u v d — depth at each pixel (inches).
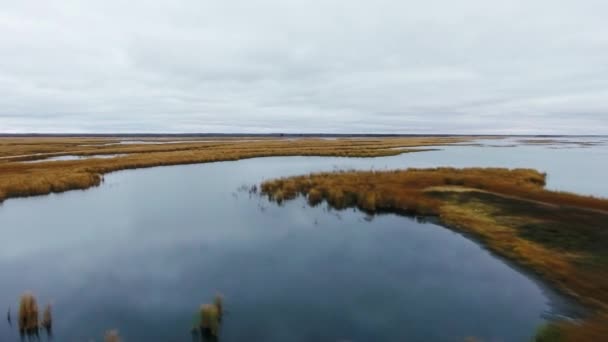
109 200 966.4
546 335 310.5
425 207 769.6
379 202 832.3
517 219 668.1
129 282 449.1
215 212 820.6
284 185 1037.2
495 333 327.0
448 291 414.6
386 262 506.9
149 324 346.3
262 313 366.6
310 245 585.3
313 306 382.0
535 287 417.7
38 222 747.4
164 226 709.3
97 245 599.8
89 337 323.9
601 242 535.5
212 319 331.3
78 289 429.7
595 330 317.1
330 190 931.3
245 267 495.2
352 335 327.0
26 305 333.4
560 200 812.6
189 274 472.4
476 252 539.5
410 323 346.3
